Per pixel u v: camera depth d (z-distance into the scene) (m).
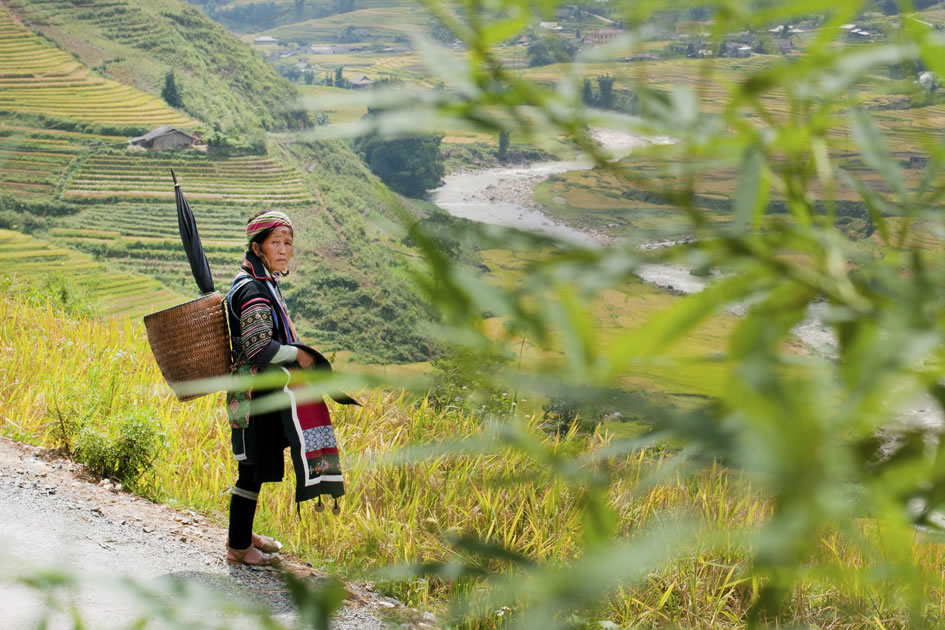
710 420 0.32
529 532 4.19
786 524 0.31
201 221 83.38
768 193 0.42
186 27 125.56
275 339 4.23
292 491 5.47
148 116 97.44
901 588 0.44
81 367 7.84
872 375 0.33
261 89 123.00
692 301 0.35
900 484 0.33
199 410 6.93
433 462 4.83
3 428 6.36
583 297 0.36
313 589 0.42
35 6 104.12
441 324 0.37
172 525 5.07
